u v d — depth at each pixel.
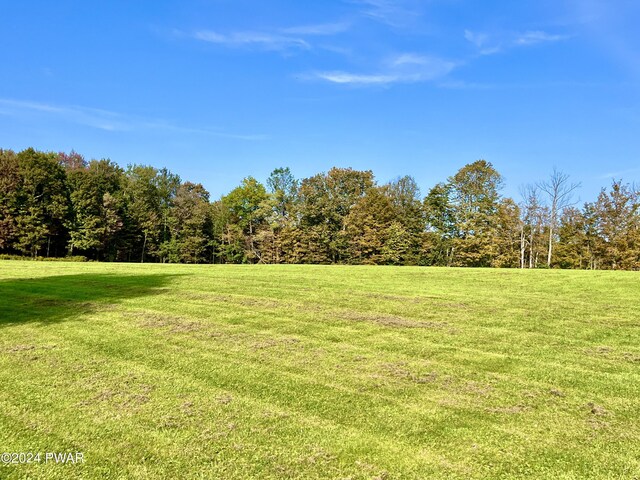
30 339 9.35
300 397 6.30
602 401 6.18
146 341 9.20
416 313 12.10
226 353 8.40
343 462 4.60
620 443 5.01
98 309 12.54
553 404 6.08
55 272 22.44
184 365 7.68
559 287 17.64
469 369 7.51
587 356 8.22
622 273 22.69
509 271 25.03
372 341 9.27
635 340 9.30
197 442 5.00
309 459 4.66
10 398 6.20
